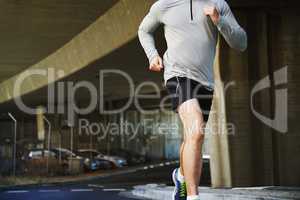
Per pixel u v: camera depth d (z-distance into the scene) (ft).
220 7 32.65
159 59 33.81
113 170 423.23
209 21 32.50
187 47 32.12
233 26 31.99
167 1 32.89
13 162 383.86
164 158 541.34
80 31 217.15
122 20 194.80
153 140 544.21
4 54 265.13
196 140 30.22
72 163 387.34
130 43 205.87
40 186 262.26
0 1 173.78
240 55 186.60
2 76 344.08
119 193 196.44
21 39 229.04
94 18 196.44
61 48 251.39
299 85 188.96
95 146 522.47
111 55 235.81
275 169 187.11
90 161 426.51
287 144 187.01
